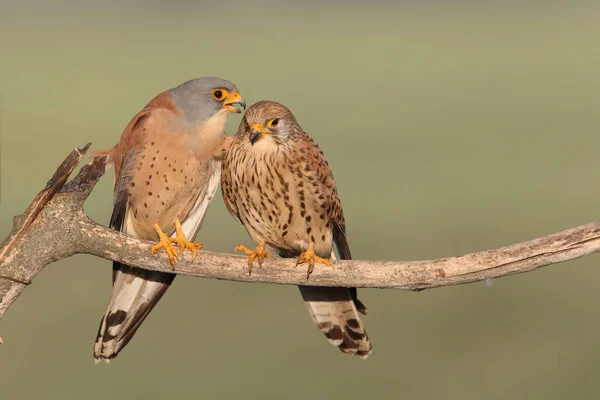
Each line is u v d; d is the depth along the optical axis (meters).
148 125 6.45
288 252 6.95
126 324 6.41
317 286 6.45
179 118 6.47
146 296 6.41
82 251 5.67
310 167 6.47
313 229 6.64
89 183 5.58
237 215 6.87
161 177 6.51
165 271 5.91
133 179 6.49
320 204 6.55
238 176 6.57
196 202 6.80
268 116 6.40
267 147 6.41
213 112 6.51
